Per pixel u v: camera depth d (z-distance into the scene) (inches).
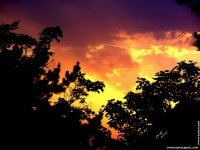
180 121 240.4
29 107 245.8
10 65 240.2
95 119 262.2
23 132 229.0
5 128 226.5
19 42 242.7
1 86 235.6
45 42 264.7
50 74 278.8
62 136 237.5
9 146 223.9
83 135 247.6
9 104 235.9
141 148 283.0
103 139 265.1
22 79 240.4
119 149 300.8
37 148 230.7
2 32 238.4
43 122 236.1
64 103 260.5
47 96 271.0
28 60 255.3
